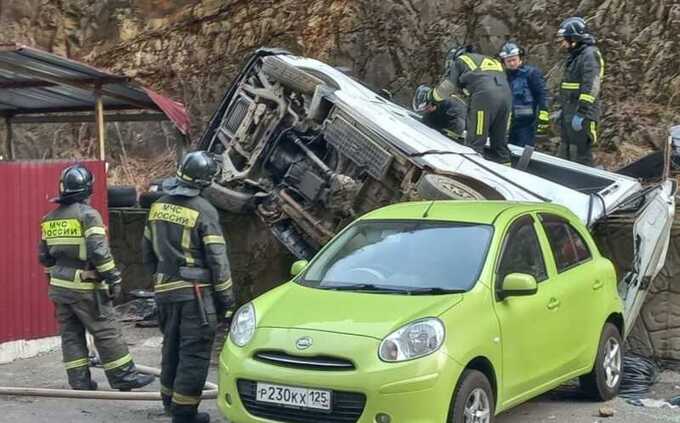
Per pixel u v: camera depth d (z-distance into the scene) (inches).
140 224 494.9
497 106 430.9
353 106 398.0
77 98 508.7
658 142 517.3
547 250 288.8
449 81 439.5
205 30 686.5
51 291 317.1
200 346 273.6
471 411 239.6
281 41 653.9
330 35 639.8
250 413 241.1
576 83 454.0
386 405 224.5
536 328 269.0
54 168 394.9
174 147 673.6
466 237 272.7
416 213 292.2
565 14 582.6
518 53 494.6
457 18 605.6
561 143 469.1
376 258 276.2
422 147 379.9
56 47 725.9
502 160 441.1
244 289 465.1
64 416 292.8
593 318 302.5
